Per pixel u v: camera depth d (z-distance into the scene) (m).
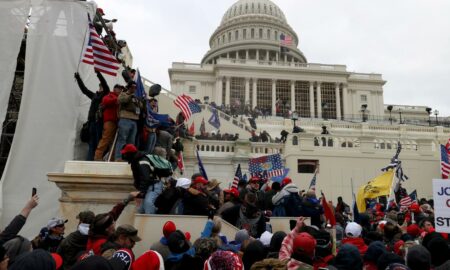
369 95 71.56
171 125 12.26
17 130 9.48
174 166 11.62
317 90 69.06
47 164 9.43
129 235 4.30
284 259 4.02
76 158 9.97
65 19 10.35
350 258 4.51
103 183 7.84
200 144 22.77
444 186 6.39
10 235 4.34
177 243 4.64
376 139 23.88
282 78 68.25
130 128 8.45
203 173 11.81
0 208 8.72
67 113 9.84
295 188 8.27
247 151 22.58
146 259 3.92
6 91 9.34
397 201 15.73
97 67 9.46
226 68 67.62
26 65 9.88
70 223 7.71
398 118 69.56
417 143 23.67
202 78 70.06
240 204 7.52
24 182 9.23
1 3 9.67
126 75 10.09
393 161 16.44
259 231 7.07
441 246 4.55
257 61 69.88
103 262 2.63
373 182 13.45
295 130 25.58
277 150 23.16
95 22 11.32
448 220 6.27
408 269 3.80
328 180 22.31
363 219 8.58
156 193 7.30
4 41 9.52
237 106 54.19
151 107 11.46
